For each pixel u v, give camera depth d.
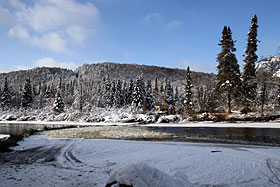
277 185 7.07
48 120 52.94
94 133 24.88
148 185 4.85
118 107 67.88
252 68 33.81
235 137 19.64
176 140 18.25
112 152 12.22
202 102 52.78
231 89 35.03
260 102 39.59
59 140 17.69
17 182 6.53
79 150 12.90
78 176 7.54
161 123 40.19
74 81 139.50
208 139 18.70
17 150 13.30
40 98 81.94
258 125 29.83
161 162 9.36
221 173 7.90
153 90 80.19
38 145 15.19
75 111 63.19
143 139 19.28
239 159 9.47
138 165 5.38
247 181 7.29
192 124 35.78
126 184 4.92
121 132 25.70
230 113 37.00
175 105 67.25
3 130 32.97
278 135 20.33
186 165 8.74
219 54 36.62
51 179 7.03
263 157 9.76
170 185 5.01
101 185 6.50
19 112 62.22
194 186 6.30
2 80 191.25
